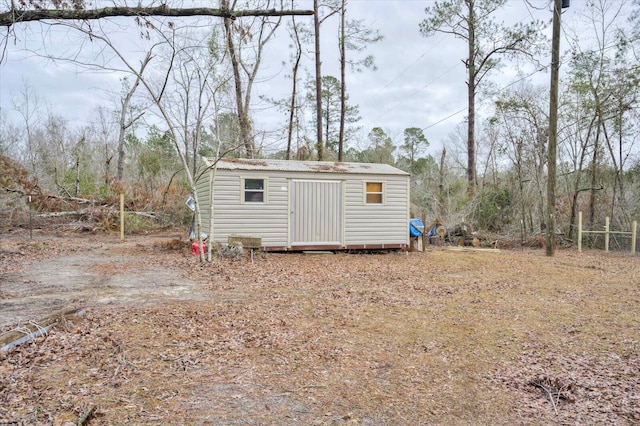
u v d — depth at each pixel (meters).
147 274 9.09
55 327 5.18
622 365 4.51
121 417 3.15
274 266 10.59
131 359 4.29
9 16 2.64
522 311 6.77
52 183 21.20
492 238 18.41
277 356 4.56
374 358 4.62
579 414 3.46
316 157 24.64
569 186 20.09
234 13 3.02
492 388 3.95
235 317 5.90
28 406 3.24
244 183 12.66
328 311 6.46
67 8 2.75
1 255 10.93
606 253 15.73
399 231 14.40
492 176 25.55
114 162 26.66
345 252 13.98
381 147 34.16
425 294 7.93
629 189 19.16
